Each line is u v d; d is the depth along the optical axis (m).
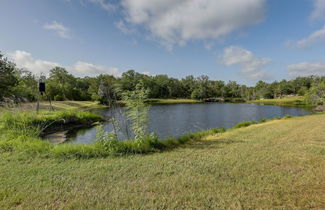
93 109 27.31
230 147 4.62
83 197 2.33
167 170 3.18
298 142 4.95
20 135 5.39
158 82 63.31
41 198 2.29
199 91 64.38
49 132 10.06
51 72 46.75
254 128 7.88
